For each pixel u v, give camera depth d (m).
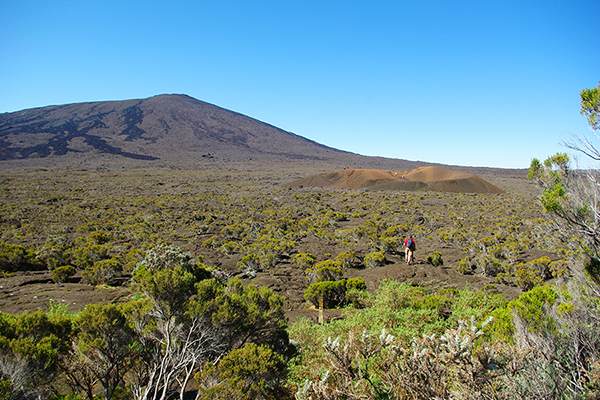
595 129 4.51
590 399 2.78
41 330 4.38
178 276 5.24
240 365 4.05
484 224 28.78
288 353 5.57
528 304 4.50
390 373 3.03
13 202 39.75
